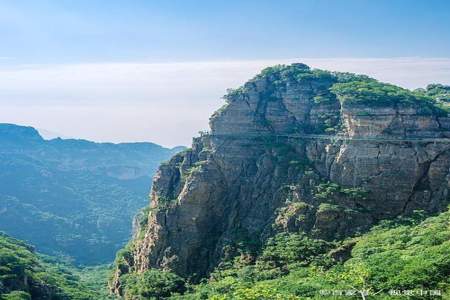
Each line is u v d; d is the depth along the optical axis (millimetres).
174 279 181250
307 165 186875
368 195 172500
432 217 156875
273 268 161625
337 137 185125
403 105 180500
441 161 169625
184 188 199750
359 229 164375
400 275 121000
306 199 176750
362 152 176250
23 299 157875
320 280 135125
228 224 195000
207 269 188375
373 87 197125
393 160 173250
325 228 166000
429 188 170250
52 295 186375
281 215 178000
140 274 199250
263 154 198875
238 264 173750
